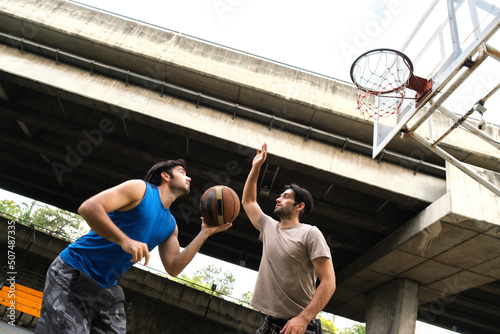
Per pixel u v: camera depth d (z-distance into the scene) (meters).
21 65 11.55
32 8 11.73
